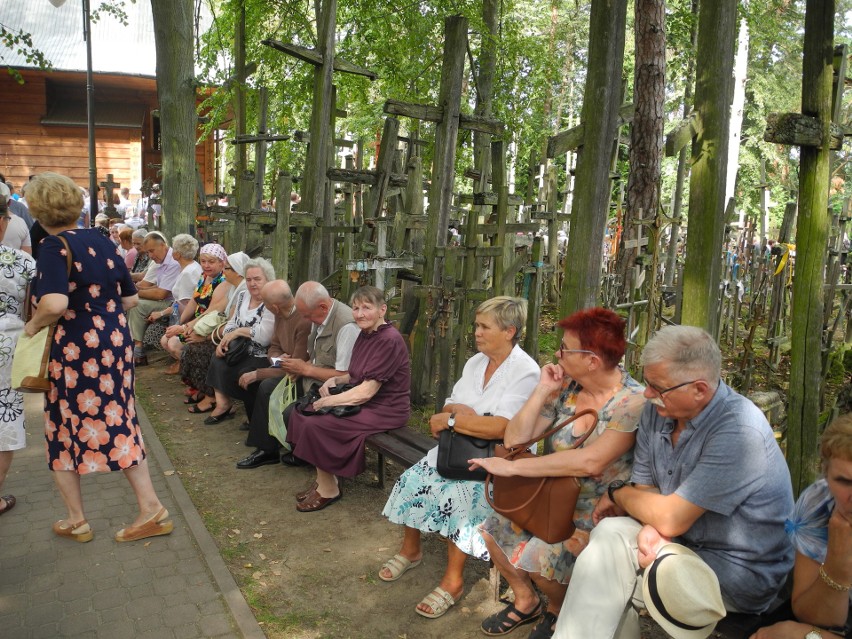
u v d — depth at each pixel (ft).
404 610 8.94
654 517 6.54
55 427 9.80
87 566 9.62
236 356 14.98
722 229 9.77
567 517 7.53
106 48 56.65
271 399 12.98
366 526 11.16
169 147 26.68
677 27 35.50
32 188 9.09
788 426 10.37
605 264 28.86
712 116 9.43
